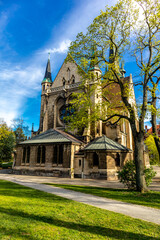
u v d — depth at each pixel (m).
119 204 12.10
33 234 6.70
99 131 37.78
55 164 32.53
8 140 53.12
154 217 9.45
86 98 23.12
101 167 28.94
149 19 18.45
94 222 8.27
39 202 11.60
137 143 18.28
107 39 20.73
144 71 18.11
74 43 21.55
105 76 21.67
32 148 36.59
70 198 13.48
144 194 15.57
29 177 30.64
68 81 44.50
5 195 13.67
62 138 33.81
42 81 53.19
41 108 48.16
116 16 19.27
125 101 20.27
